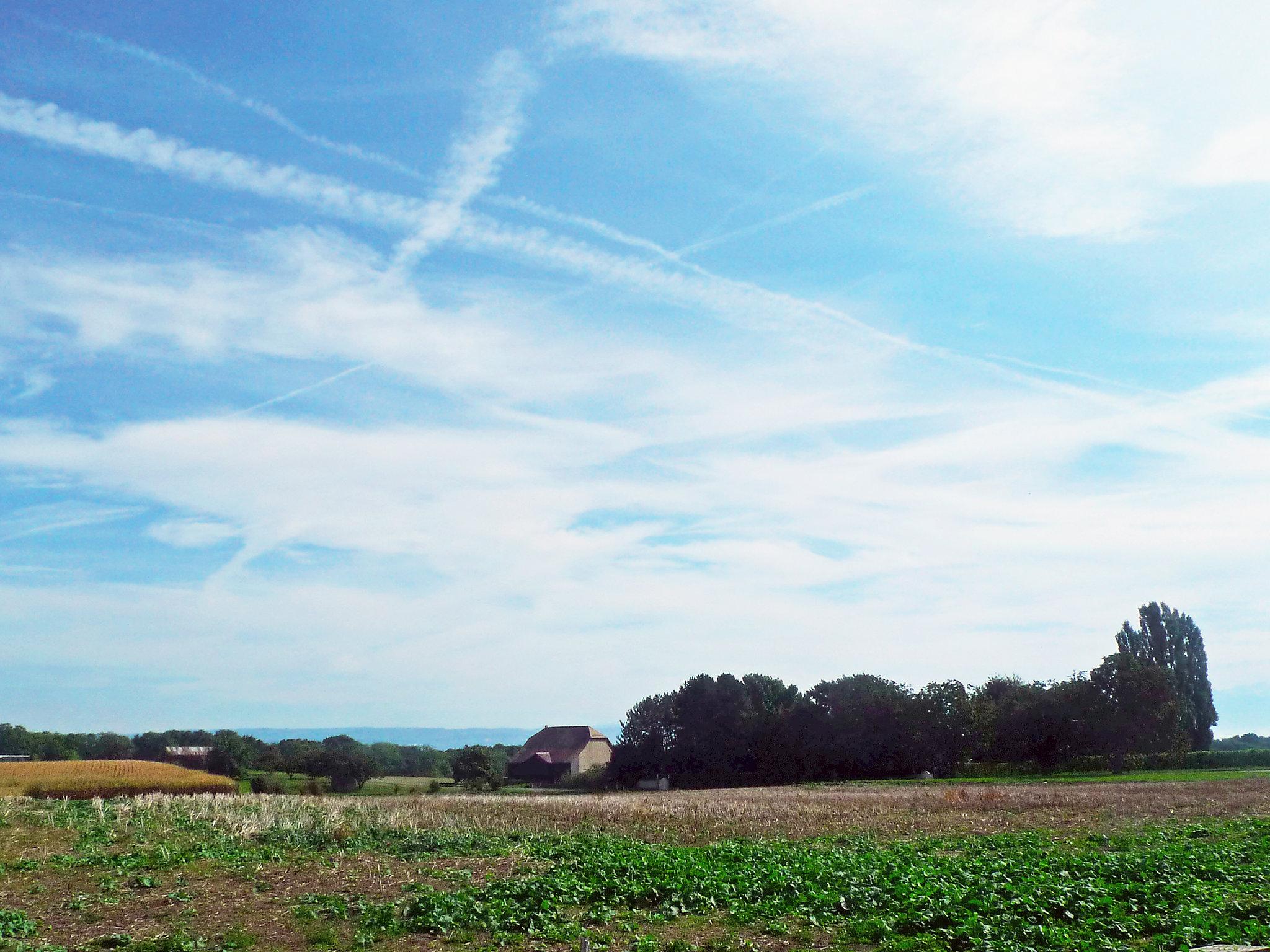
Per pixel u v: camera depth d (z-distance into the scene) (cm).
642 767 10481
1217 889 1972
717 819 4009
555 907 2078
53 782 6256
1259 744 14900
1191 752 9494
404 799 5359
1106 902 1872
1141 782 6638
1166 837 3041
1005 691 10675
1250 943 1577
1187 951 1523
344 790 9675
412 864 2678
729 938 1811
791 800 5388
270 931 1895
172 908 2072
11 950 1675
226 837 3109
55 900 2117
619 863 2552
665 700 10781
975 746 9281
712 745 10094
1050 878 2153
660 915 2008
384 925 1925
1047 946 1622
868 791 6475
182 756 11506
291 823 3441
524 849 2991
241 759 11200
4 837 2948
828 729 9475
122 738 13650
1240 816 3722
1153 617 11256
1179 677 10894
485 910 2009
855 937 1805
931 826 3712
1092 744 8831
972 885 2117
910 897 2020
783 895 2155
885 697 9388
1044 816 3997
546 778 12494
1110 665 9112
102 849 2789
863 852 2836
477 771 10975
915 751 9025
